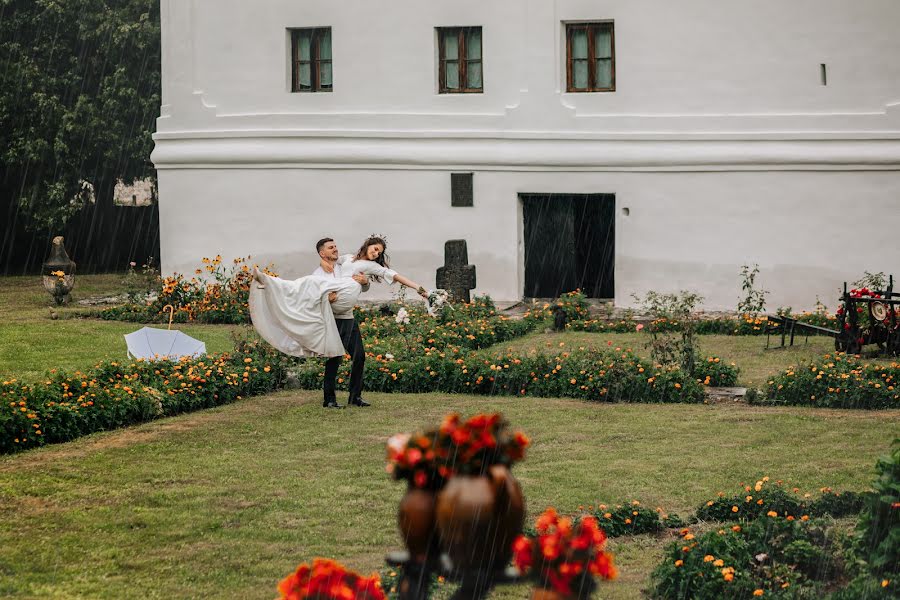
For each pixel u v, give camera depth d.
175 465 10.31
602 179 20.84
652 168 20.53
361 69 21.80
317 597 4.61
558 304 18.77
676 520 8.52
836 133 19.73
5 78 27.00
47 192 27.14
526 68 21.06
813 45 19.80
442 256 21.69
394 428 11.82
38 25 27.61
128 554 7.93
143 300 21.28
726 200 20.27
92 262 29.91
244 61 22.31
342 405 13.00
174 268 22.98
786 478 9.67
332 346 12.47
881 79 19.56
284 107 22.19
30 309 21.77
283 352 12.61
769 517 7.93
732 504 8.62
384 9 21.58
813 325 17.62
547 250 21.70
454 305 18.78
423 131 21.55
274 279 12.24
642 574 7.51
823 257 19.94
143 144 27.73
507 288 21.50
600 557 4.55
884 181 19.59
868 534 6.97
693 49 20.28
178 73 22.69
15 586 7.25
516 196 21.28
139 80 27.81
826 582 7.15
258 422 12.16
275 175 22.25
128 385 12.49
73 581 7.38
